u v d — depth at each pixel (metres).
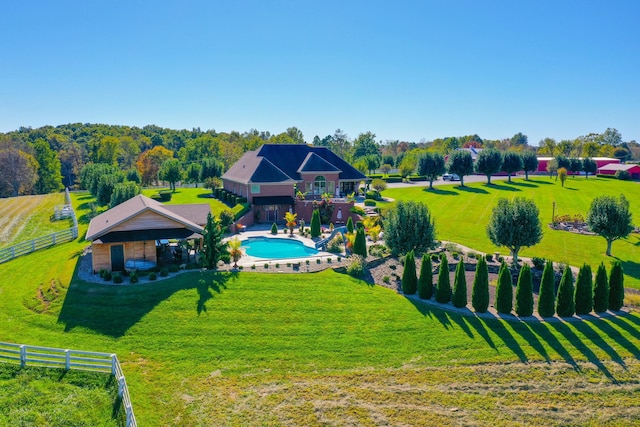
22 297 33.53
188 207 49.00
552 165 127.38
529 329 30.05
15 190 116.12
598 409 23.12
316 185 73.38
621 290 33.19
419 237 40.53
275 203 62.59
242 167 75.00
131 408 19.55
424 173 96.88
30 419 20.27
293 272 37.41
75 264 39.12
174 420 21.09
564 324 30.86
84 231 53.75
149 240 37.09
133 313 30.12
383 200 79.56
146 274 35.66
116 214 41.72
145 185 116.62
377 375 25.05
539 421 22.11
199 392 23.22
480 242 54.12
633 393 24.30
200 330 28.69
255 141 158.88
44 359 24.78
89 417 20.77
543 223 64.12
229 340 27.88
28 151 139.12
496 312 32.56
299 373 25.09
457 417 22.05
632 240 55.16
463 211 71.94
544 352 27.42
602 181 115.81
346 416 21.73
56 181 133.00
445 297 33.62
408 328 29.72
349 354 26.89
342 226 58.88
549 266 31.84
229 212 56.53
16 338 27.80
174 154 180.25
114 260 37.19
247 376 24.72
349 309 31.83
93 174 81.31
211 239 37.28
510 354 27.17
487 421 21.89
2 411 20.73
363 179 79.00
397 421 21.56
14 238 56.41
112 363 23.77
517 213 41.69
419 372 25.39
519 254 49.41
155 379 24.11
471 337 28.86
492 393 23.91
